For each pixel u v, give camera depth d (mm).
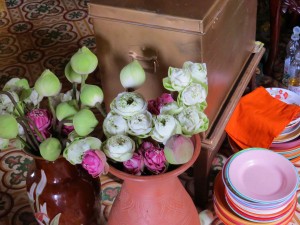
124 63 1150
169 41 1037
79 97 846
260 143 1274
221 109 1254
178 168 773
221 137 1266
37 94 855
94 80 1794
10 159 1461
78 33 2182
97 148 744
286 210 1047
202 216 1191
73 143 744
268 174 1095
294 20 2020
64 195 916
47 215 941
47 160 834
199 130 783
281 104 1334
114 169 783
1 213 1281
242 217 1061
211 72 1107
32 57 2027
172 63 1073
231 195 1053
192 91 755
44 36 2178
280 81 1780
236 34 1240
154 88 1147
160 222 865
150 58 1089
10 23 2318
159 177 763
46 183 904
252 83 1572
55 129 856
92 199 971
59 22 2289
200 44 1003
